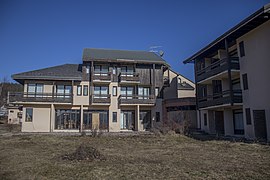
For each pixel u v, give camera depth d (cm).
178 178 808
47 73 3175
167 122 2830
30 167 962
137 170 914
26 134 2552
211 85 2889
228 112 2516
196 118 3206
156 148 1573
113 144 1791
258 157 1166
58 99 3138
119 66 3444
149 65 3538
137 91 3472
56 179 795
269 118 1853
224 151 1382
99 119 3303
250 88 2072
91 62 3297
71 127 3222
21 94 3097
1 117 5841
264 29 1922
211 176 828
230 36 2203
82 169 925
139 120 3409
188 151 1416
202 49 2638
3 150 1444
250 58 2081
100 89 3359
